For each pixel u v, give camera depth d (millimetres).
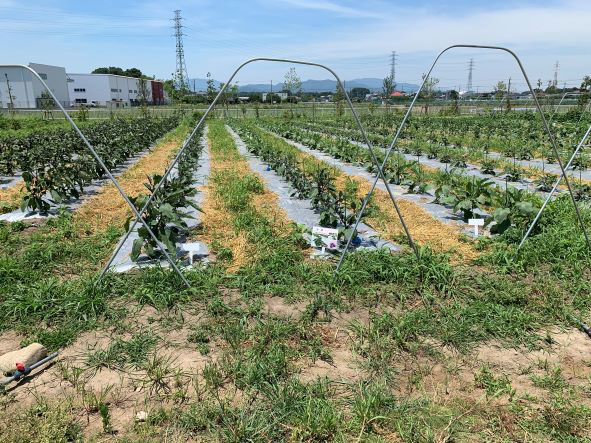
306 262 5637
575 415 3053
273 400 3207
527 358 3791
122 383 3441
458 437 2908
